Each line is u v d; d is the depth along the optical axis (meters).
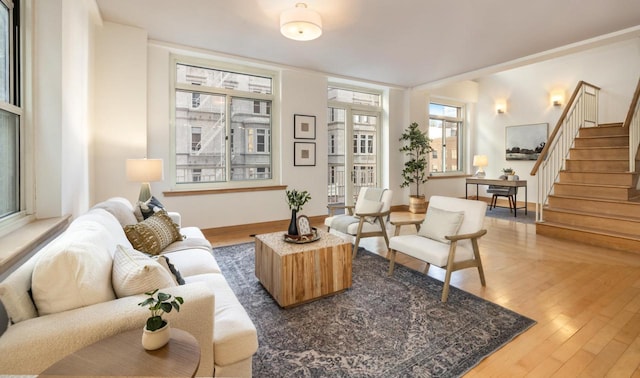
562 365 1.75
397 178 6.91
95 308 1.13
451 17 3.48
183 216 4.48
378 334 2.06
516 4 3.21
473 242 2.75
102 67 3.64
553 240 4.37
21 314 1.06
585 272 3.16
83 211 2.98
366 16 3.45
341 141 6.30
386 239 3.76
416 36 4.00
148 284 1.26
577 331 2.09
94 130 3.61
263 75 5.18
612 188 4.52
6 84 1.91
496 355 1.84
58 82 2.17
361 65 5.23
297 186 5.46
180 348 1.00
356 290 2.75
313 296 2.53
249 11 3.35
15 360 0.96
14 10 1.99
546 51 4.51
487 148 8.00
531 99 7.16
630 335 2.04
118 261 1.37
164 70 4.26
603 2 3.17
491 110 7.89
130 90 3.79
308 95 5.49
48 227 1.91
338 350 1.88
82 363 0.91
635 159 4.51
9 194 1.93
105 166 3.70
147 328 0.99
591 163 5.04
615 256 3.65
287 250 2.50
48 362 0.99
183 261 2.21
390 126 6.69
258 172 5.19
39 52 2.12
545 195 5.06
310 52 4.60
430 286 2.83
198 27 3.77
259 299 2.57
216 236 4.61
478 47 4.39
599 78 6.17
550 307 2.43
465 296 2.62
